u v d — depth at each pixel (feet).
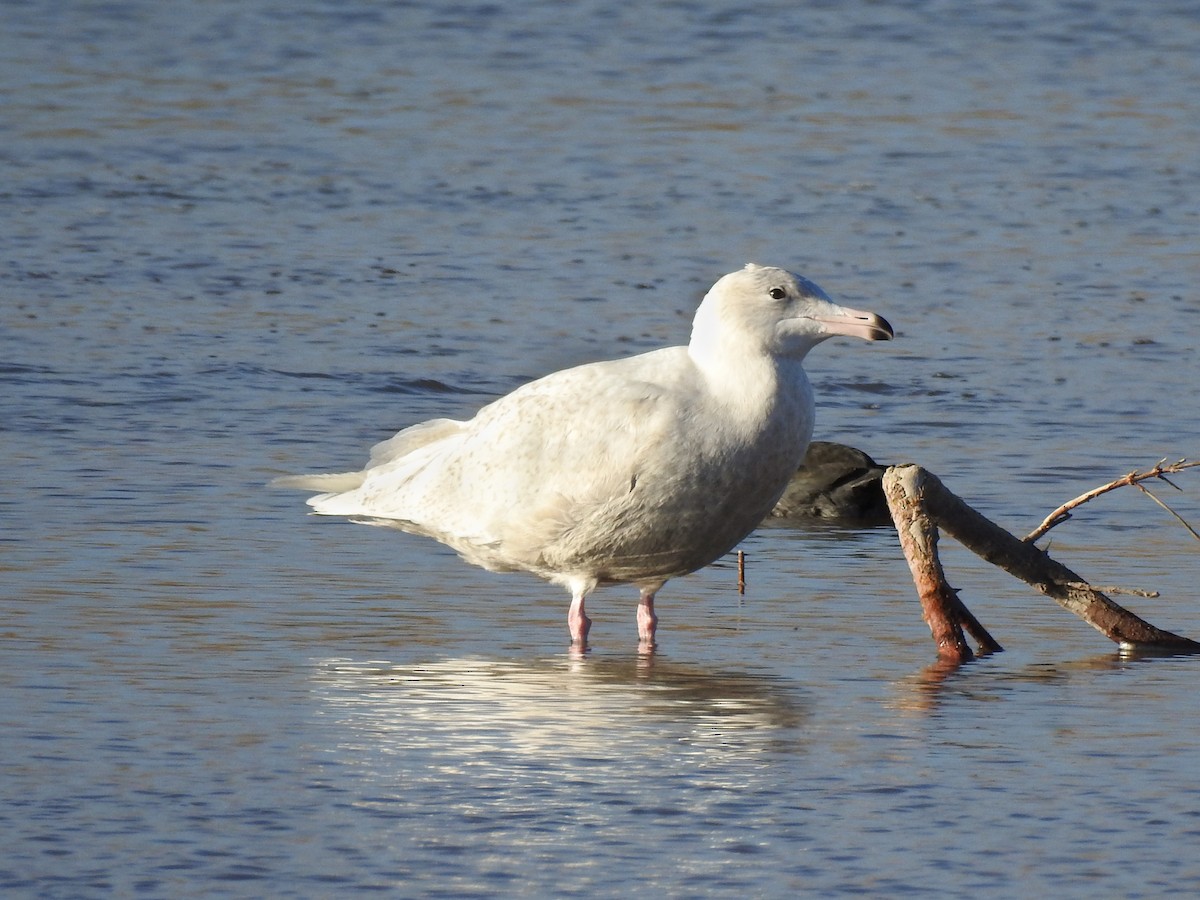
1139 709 35.81
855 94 130.52
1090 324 80.69
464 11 153.79
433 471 42.32
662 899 26.50
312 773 31.35
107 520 50.34
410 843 28.30
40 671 37.04
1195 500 54.85
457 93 130.52
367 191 105.40
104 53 139.74
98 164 109.81
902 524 41.01
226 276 86.43
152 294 82.69
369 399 67.56
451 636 41.11
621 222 99.35
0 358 70.28
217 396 66.80
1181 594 44.96
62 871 27.04
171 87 130.82
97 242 92.02
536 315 81.51
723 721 34.86
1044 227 99.04
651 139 118.62
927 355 75.61
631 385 40.04
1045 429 64.49
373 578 45.70
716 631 42.16
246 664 38.09
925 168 112.16
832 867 27.63
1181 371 73.15
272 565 46.47
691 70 137.08
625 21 151.23
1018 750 33.06
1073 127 122.62
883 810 29.94
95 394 66.03
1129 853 28.19
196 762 31.73
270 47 142.82
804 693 36.94
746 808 29.96
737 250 93.71
